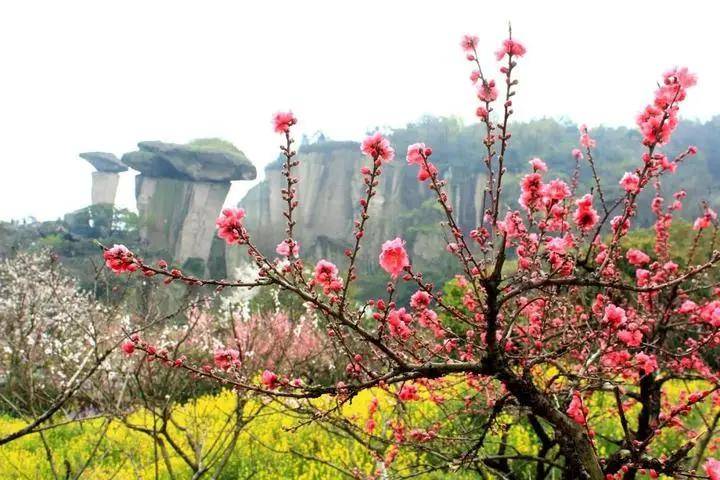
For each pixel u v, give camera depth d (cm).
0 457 781
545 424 631
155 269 205
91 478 632
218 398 966
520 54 224
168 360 240
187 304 499
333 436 756
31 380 540
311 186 8450
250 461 736
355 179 8300
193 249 6906
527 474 569
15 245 1914
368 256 7262
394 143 8225
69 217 6359
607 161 7288
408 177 7969
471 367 235
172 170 7250
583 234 254
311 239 8150
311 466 693
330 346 595
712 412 546
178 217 7019
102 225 6431
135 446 724
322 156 8619
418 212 7431
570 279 223
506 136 222
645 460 267
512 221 284
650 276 445
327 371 853
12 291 1555
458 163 7750
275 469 746
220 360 248
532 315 364
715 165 7088
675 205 493
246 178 7419
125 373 561
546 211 239
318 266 224
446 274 4741
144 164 7231
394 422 412
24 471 722
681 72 226
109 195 7581
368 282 5475
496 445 586
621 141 7838
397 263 222
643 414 448
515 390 244
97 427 865
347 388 225
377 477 413
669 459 265
